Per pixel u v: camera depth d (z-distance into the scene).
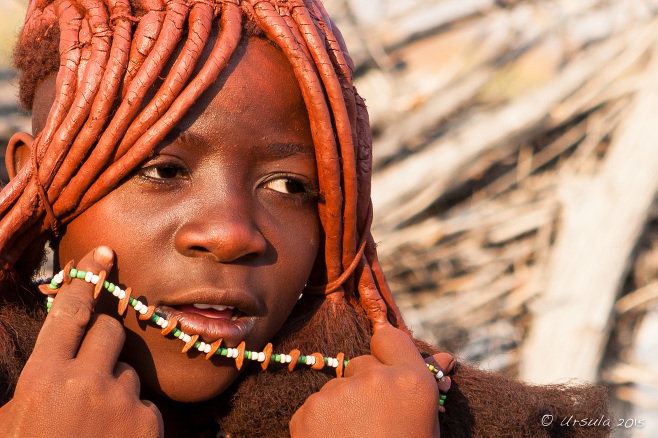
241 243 1.36
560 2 5.58
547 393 1.82
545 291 5.34
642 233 5.33
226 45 1.37
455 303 5.55
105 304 1.40
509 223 5.51
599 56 5.25
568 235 5.36
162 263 1.38
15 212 1.38
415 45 5.71
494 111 5.39
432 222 5.52
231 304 1.40
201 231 1.36
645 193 5.21
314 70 1.44
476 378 1.71
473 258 5.57
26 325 1.45
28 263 1.48
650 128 5.26
